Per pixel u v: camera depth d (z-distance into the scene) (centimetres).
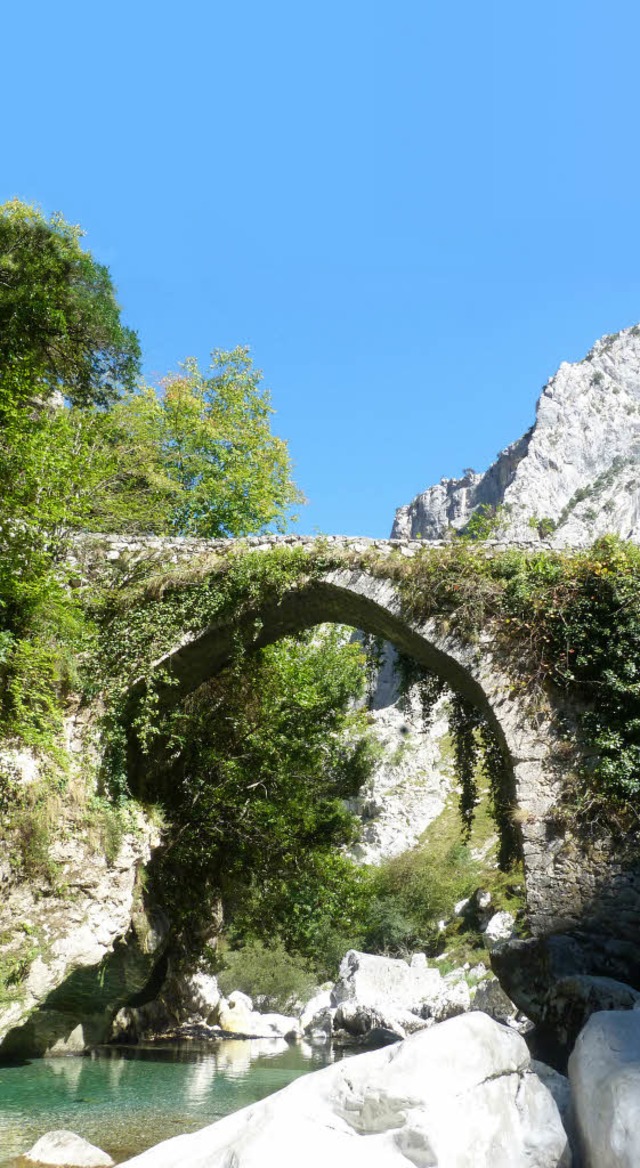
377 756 2120
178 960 1806
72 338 1967
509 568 1334
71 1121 826
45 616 1257
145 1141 730
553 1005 1116
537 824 1220
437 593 1338
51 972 1146
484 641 1308
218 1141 496
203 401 2841
